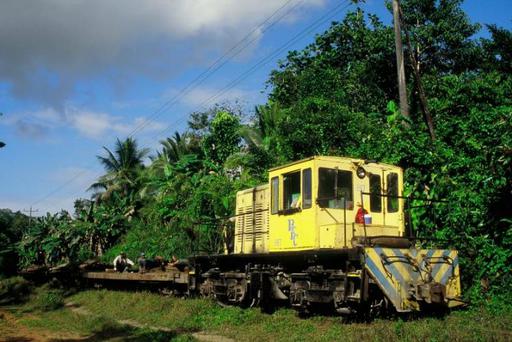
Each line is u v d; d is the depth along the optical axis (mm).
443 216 12523
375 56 27328
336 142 19828
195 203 21891
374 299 9953
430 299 9352
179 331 11258
